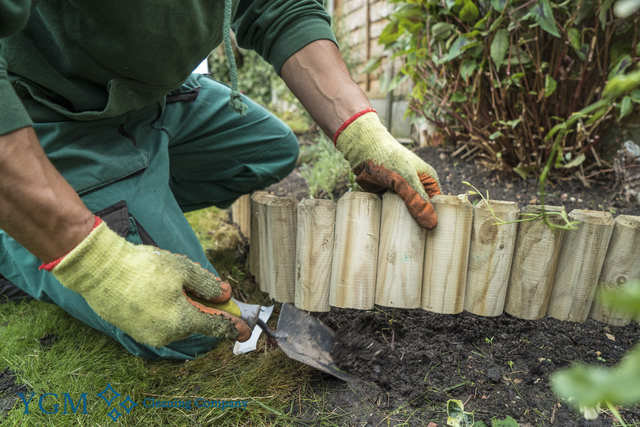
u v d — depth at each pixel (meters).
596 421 0.97
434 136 2.66
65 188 0.85
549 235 1.12
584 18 1.80
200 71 1.72
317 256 1.28
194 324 0.94
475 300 1.21
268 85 6.32
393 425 1.00
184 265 0.97
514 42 1.94
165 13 1.01
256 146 1.74
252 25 1.38
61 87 1.10
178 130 1.52
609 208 1.71
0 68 0.77
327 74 1.32
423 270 1.22
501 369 1.15
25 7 0.75
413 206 1.14
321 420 1.03
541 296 1.16
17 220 0.78
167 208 1.28
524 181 2.02
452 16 2.07
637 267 1.08
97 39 1.02
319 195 2.25
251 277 1.73
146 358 1.26
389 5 3.54
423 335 1.30
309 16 1.34
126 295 0.89
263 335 1.36
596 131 1.92
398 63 3.44
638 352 0.19
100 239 0.87
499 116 2.08
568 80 1.90
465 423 0.99
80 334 1.38
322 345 1.21
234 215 2.17
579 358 1.16
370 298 1.26
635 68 1.71
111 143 1.21
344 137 1.29
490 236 1.15
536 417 1.00
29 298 1.59
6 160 0.74
